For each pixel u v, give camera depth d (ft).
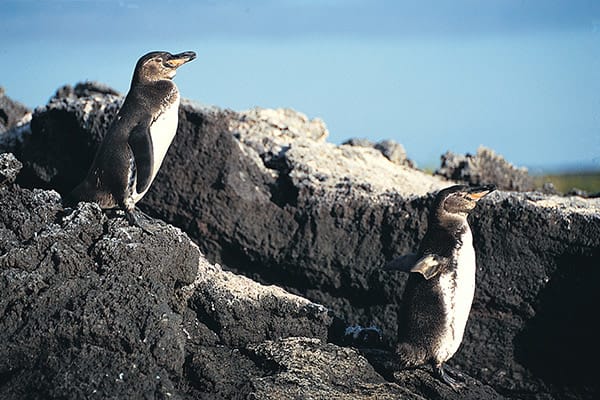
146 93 54.49
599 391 62.18
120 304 47.39
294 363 51.83
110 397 43.93
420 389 53.06
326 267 68.80
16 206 51.93
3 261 48.44
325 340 56.39
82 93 96.22
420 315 53.01
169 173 71.20
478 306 65.21
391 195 69.31
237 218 70.38
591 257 62.95
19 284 47.57
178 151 71.15
